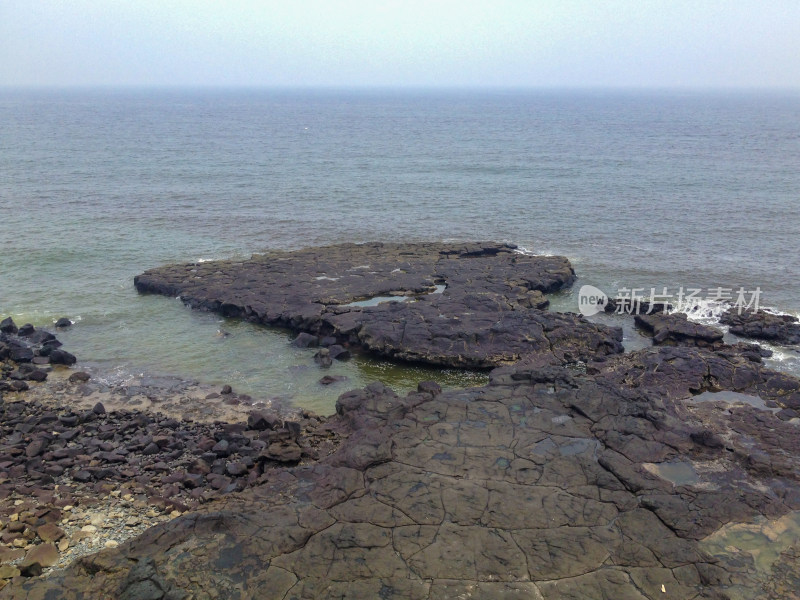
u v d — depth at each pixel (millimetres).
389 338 31859
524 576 15797
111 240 52469
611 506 18297
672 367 28141
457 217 60938
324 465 20469
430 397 24781
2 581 16172
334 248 47906
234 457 22922
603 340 31750
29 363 31156
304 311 35250
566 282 42094
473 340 31547
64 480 21359
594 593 15320
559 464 20234
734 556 16469
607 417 22812
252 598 15094
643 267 46250
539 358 30469
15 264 46188
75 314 37750
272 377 30391
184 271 43094
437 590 15336
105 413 26406
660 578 15773
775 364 30828
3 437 24297
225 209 63438
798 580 15727
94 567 16219
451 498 18562
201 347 33531
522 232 55750
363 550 16562
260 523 17547
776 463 20234
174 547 16688
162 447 23609
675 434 21688
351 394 25406
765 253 49344
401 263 43969
